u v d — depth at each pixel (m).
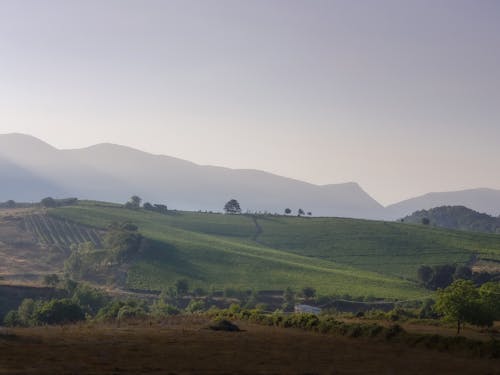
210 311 100.31
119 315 109.69
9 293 156.62
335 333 67.50
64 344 48.78
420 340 57.34
